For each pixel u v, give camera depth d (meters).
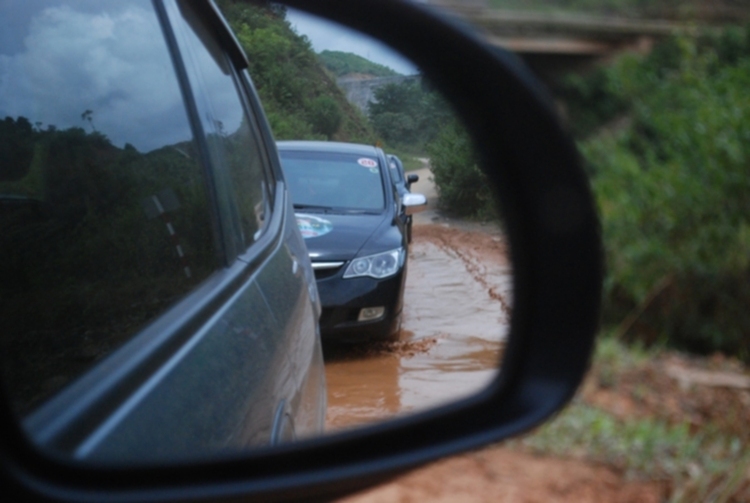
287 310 2.35
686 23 21.06
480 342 5.65
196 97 2.38
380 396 4.43
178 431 1.26
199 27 2.67
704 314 8.28
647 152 12.88
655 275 8.16
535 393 1.78
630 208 9.07
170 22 2.38
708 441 4.71
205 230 2.13
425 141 7.07
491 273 7.80
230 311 1.82
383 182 6.66
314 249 5.60
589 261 1.96
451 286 7.60
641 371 5.83
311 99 5.60
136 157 2.01
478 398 1.70
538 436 4.26
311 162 6.63
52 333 1.61
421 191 9.31
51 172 1.79
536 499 3.65
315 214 6.13
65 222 1.76
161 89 2.20
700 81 16.06
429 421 1.56
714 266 8.34
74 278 1.71
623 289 8.12
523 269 2.01
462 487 3.71
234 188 2.46
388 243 5.86
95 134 1.92
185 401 1.34
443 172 8.05
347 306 5.52
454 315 6.59
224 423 1.44
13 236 1.67
